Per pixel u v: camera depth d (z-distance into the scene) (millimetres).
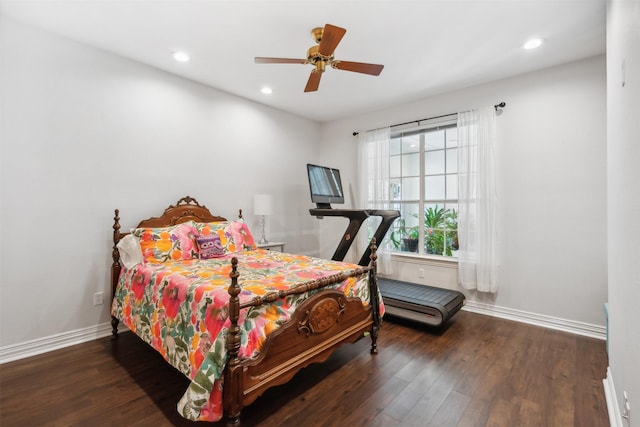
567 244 3072
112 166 2949
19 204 2441
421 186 4246
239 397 1561
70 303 2695
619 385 1586
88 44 2775
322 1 2168
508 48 2805
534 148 3252
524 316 3312
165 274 2270
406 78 3465
